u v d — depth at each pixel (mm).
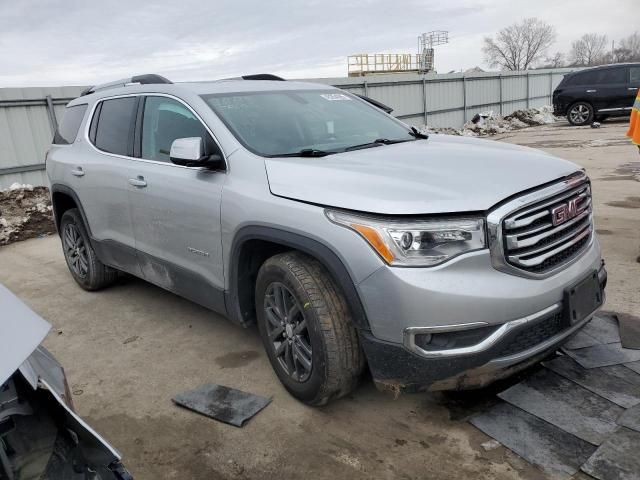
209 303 3504
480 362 2410
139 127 4000
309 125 3584
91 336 4152
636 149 12148
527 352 2533
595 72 18516
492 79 25703
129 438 2840
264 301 3051
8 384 1642
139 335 4105
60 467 1617
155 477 2539
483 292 2363
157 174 3662
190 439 2795
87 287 5109
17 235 7922
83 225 4848
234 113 3432
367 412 2900
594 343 3326
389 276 2381
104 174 4227
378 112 4250
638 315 3688
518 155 3029
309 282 2705
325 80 17969
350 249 2480
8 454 1608
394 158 2969
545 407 2756
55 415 1703
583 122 18984
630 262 4762
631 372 2998
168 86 3834
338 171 2738
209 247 3299
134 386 3365
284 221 2744
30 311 1678
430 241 2361
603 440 2482
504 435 2592
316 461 2555
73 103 5188
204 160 3164
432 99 22391
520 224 2439
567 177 2760
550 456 2426
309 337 2740
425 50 48062
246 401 3062
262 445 2701
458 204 2383
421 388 2531
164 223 3646
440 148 3260
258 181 2961
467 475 2381
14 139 11109
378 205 2424
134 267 4234
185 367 3555
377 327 2473
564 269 2668
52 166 5023
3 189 11039
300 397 2955
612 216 6387
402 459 2521
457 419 2770
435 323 2355
